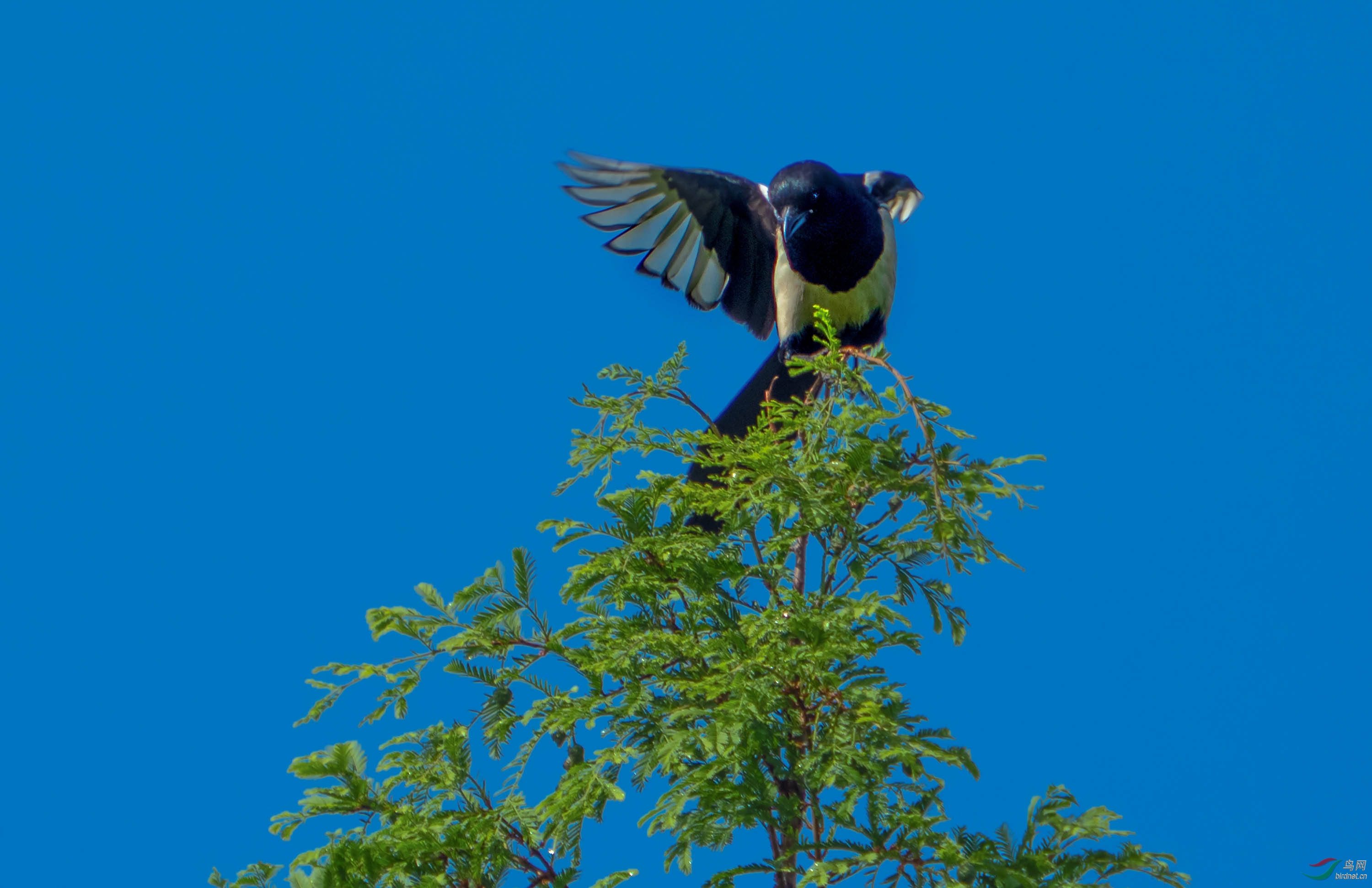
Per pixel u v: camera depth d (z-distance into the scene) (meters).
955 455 9.39
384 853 8.12
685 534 9.30
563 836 8.18
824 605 8.62
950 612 9.46
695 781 7.66
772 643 8.19
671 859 7.92
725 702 8.43
